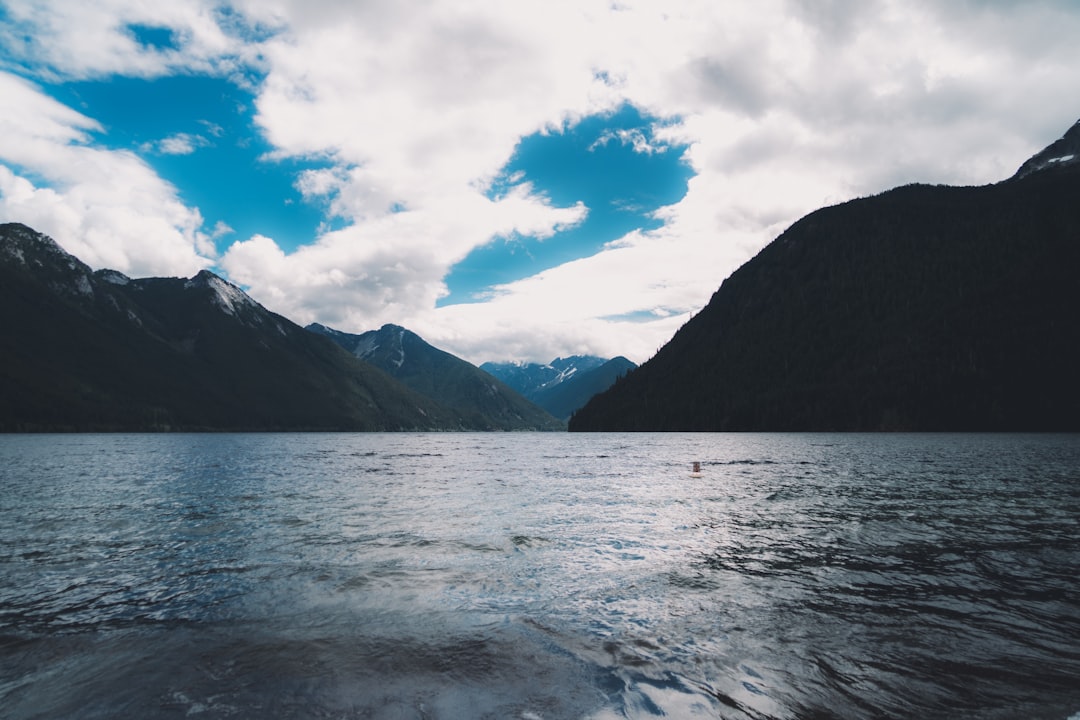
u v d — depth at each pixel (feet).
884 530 70.64
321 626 38.34
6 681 30.14
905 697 28.14
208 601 43.93
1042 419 497.05
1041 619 39.19
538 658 32.89
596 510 89.30
